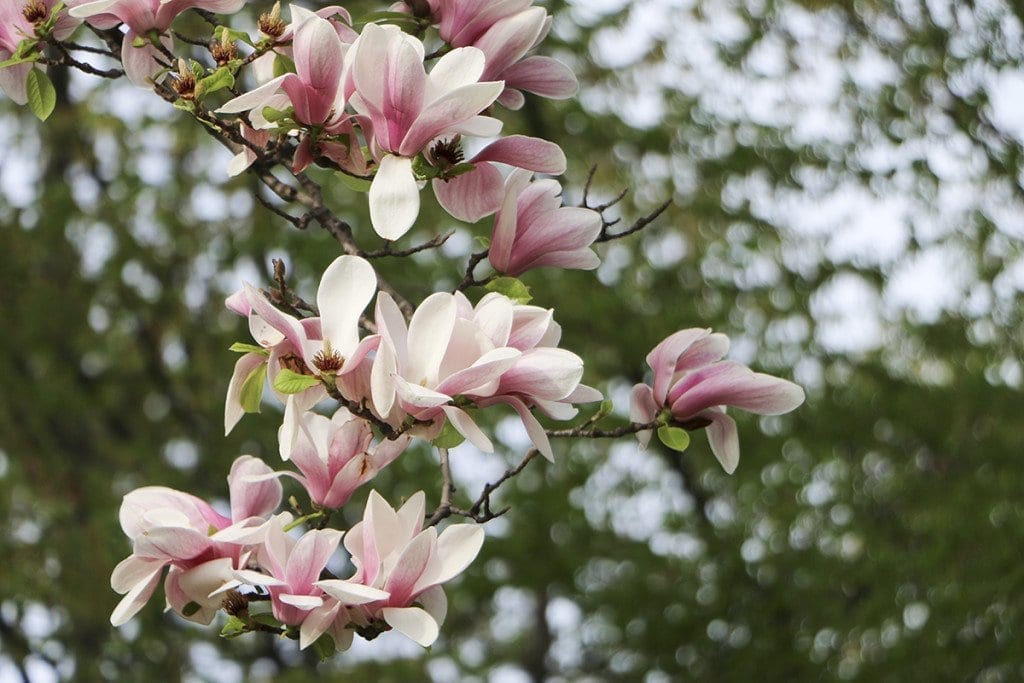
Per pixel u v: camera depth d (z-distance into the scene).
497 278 3.00
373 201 2.65
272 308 2.52
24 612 11.07
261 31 2.99
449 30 3.04
